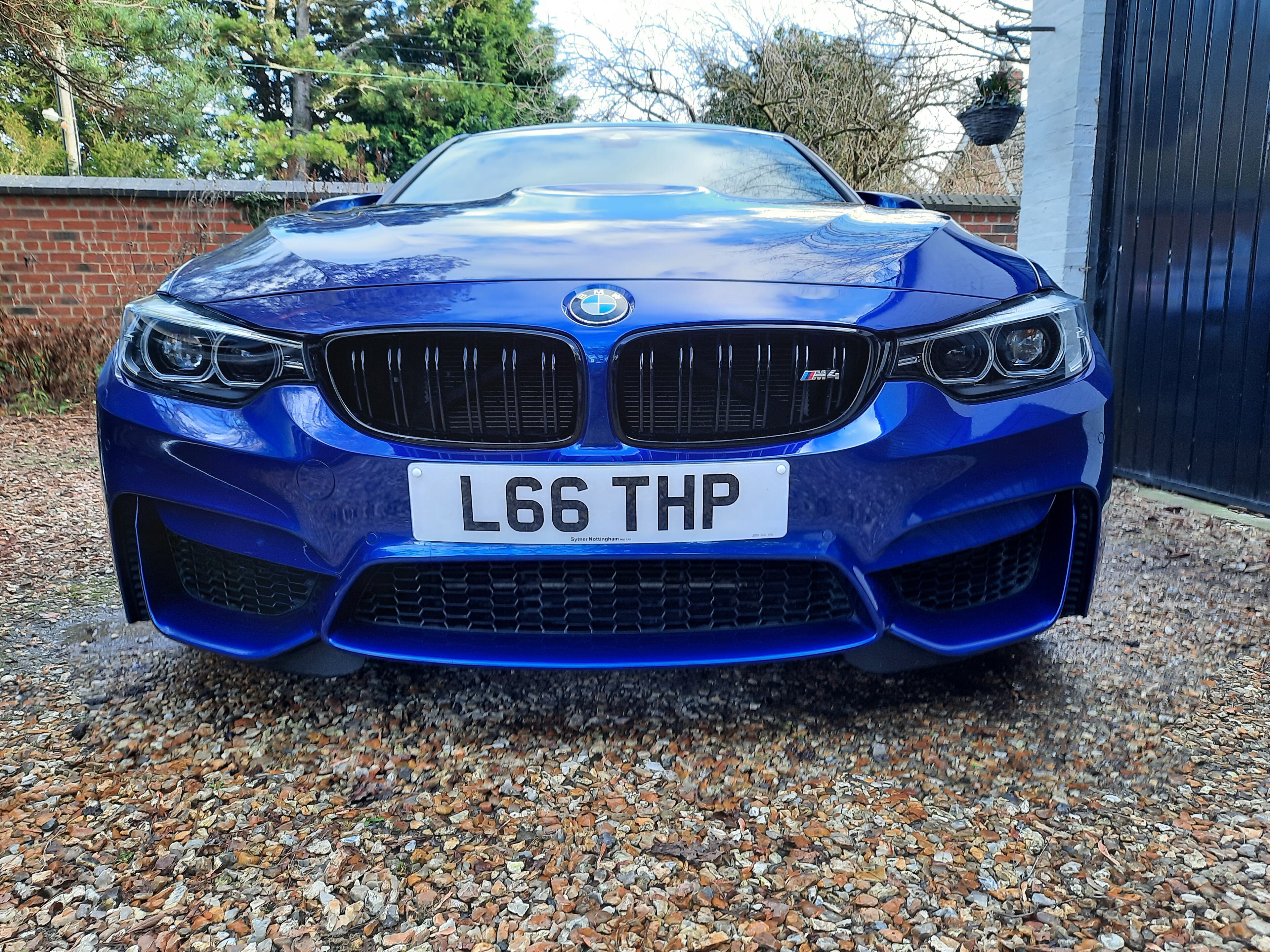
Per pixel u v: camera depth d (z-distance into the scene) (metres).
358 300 1.48
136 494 1.56
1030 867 1.26
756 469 1.45
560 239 1.65
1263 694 1.80
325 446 1.45
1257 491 3.22
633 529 1.46
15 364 5.89
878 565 1.49
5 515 3.30
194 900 1.19
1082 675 1.88
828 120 8.96
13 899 1.19
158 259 6.33
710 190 2.18
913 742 1.60
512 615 1.55
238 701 1.76
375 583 1.54
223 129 16.72
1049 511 1.60
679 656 1.48
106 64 11.66
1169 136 3.51
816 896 1.20
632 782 1.48
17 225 6.07
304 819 1.38
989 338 1.50
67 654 1.99
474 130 24.17
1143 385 3.72
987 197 6.63
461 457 1.45
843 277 1.52
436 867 1.26
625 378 1.45
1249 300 3.19
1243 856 1.28
